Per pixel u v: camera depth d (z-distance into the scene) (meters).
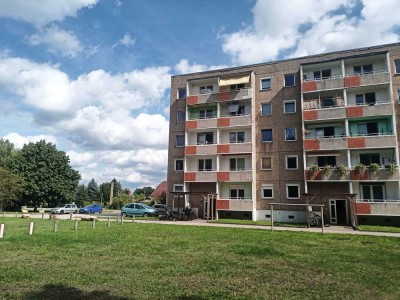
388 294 7.55
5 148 69.25
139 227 22.67
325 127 32.94
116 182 99.62
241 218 34.62
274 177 34.12
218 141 36.38
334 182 31.41
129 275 8.95
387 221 28.44
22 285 7.91
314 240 16.64
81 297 7.05
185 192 34.31
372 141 29.56
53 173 53.34
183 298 7.08
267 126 35.44
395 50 31.16
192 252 12.62
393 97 30.27
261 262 10.90
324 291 7.72
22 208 50.97
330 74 33.56
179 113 40.19
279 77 35.88
